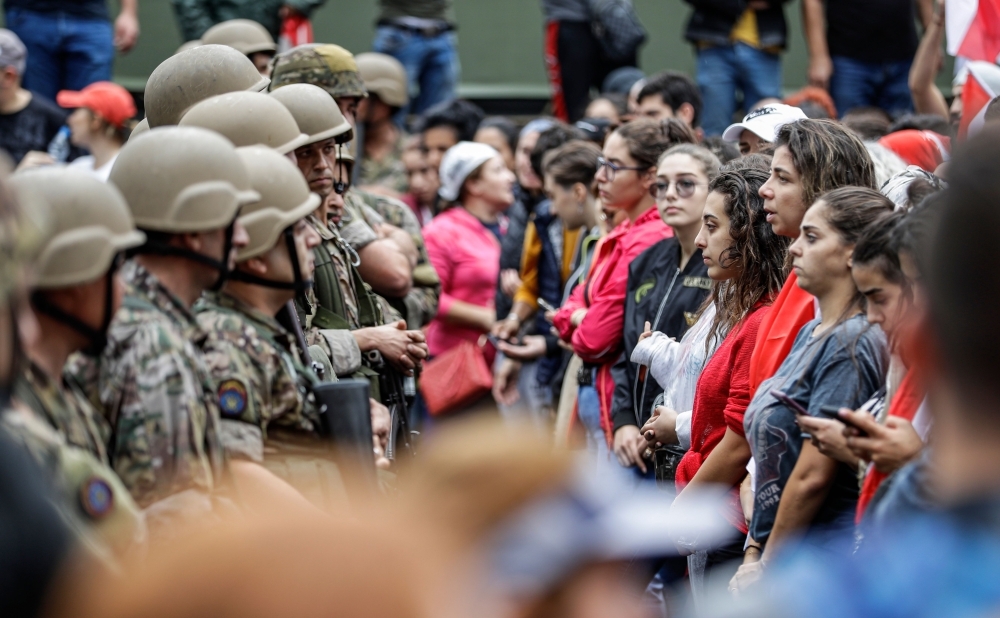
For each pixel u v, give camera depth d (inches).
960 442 116.8
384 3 801.6
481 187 621.9
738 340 322.3
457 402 510.0
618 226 457.7
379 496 263.4
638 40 784.3
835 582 113.8
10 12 722.2
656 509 88.0
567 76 796.0
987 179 117.2
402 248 453.7
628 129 447.5
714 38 743.1
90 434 220.1
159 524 221.6
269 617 76.7
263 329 270.2
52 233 208.5
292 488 254.1
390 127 709.3
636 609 87.4
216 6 756.6
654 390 396.2
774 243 330.0
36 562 170.2
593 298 437.1
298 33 756.6
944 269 118.7
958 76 498.3
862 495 243.1
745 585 278.5
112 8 830.5
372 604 77.5
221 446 241.6
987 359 115.6
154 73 340.8
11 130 642.8
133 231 221.6
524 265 614.9
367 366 373.4
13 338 172.9
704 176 385.4
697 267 390.0
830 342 274.8
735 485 323.6
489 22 883.4
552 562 83.1
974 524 109.0
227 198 244.8
